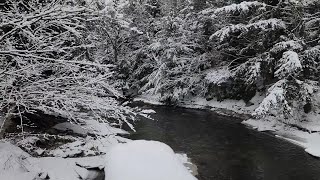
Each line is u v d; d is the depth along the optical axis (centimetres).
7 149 756
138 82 2595
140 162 721
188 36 2278
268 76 1738
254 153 1166
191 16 2277
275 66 1599
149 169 693
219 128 1530
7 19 563
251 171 994
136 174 677
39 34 675
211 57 2194
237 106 1881
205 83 2148
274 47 1516
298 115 1477
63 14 518
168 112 1961
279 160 1096
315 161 1087
